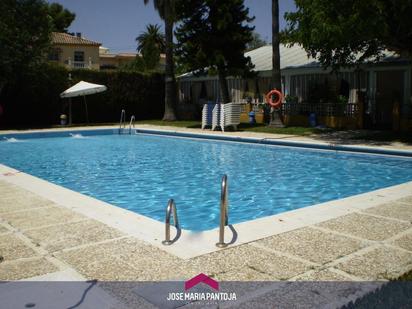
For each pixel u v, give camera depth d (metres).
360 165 13.06
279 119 21.16
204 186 10.45
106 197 9.43
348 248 4.91
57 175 11.98
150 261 4.53
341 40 14.63
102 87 24.55
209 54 22.81
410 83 19.77
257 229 5.61
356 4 13.45
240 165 13.33
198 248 4.90
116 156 15.49
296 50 27.50
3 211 6.55
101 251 4.82
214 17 22.31
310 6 14.92
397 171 12.13
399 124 18.05
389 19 14.15
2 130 22.64
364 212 6.46
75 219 6.10
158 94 30.56
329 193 9.69
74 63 48.88
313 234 5.41
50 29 23.73
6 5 21.80
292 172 12.12
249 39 23.34
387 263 4.48
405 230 5.58
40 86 24.59
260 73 25.06
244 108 25.78
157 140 20.42
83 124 26.67
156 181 11.08
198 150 16.83
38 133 21.20
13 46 21.77
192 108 29.44
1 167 11.02
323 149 15.12
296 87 24.14
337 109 20.98
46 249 4.90
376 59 18.48
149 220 6.07
